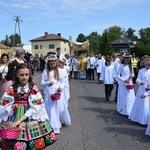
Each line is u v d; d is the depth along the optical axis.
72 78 22.08
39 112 3.61
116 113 8.53
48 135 3.65
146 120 7.06
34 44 77.31
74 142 5.68
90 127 6.86
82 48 32.31
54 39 75.88
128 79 8.31
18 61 7.60
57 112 6.30
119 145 5.52
